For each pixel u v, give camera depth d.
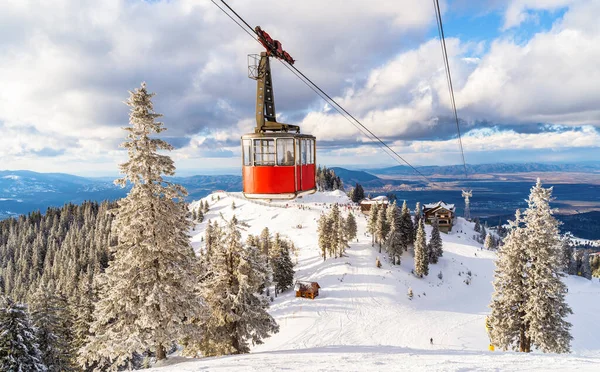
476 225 145.12
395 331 48.78
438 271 81.31
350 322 51.50
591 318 55.59
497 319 27.70
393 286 67.19
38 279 117.25
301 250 93.00
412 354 14.56
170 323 19.02
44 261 144.12
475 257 94.50
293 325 50.16
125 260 18.95
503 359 12.13
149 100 19.22
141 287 19.33
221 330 24.02
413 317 54.34
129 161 19.08
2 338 25.23
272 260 65.25
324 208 137.75
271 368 11.76
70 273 103.44
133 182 19.12
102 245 122.19
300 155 13.65
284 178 13.20
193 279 20.55
